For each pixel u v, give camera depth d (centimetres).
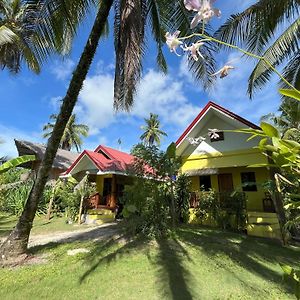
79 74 668
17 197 1647
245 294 455
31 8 674
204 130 1302
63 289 477
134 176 1014
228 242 836
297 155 118
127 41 646
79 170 1566
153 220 911
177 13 809
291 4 783
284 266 141
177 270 561
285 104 741
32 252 705
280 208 839
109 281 509
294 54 890
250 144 1145
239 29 859
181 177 1278
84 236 946
